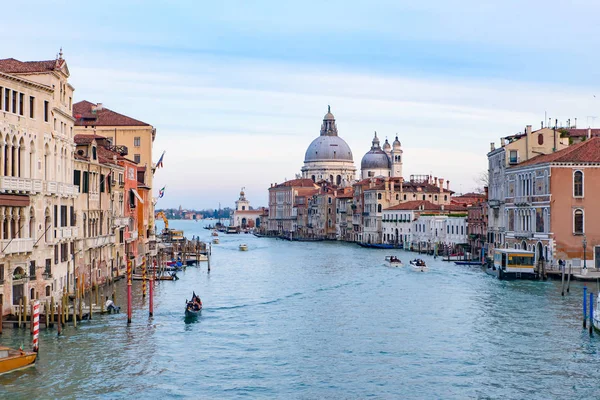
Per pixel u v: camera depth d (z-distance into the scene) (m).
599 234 81.06
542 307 62.25
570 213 81.25
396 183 191.25
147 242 102.00
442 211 163.00
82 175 63.72
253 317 59.16
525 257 82.38
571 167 81.19
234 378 40.56
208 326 54.62
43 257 52.22
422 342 49.19
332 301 68.62
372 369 42.53
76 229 61.00
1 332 47.16
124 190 82.75
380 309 63.28
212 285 82.56
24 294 49.84
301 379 40.53
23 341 45.59
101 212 70.94
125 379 39.72
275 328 54.28
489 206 108.19
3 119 47.16
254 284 84.19
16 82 48.81
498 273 84.62
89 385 38.44
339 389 38.81
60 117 56.62
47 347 45.28
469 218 126.06
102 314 56.66
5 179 46.78
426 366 43.12
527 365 43.12
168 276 88.12
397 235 174.50
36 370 40.72
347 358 45.00
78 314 54.41
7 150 47.94
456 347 47.62
